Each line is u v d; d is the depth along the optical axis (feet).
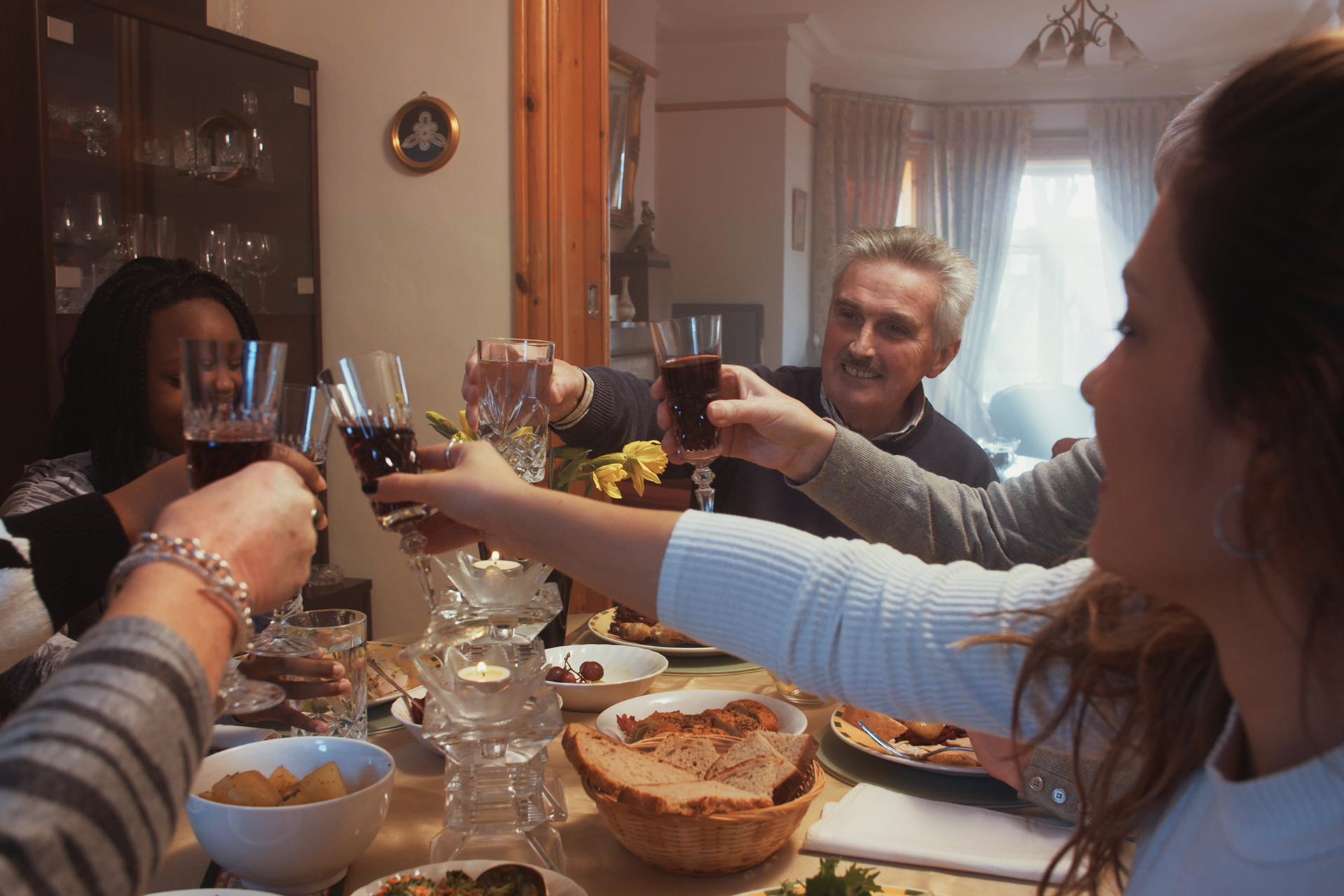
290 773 3.10
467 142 9.26
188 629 1.68
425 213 9.48
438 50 9.27
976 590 2.37
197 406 2.31
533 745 2.80
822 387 6.95
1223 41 23.21
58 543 2.92
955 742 3.84
